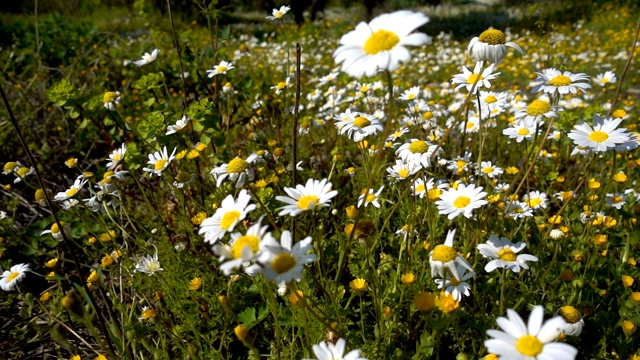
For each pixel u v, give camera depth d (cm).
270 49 139
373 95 69
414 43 19
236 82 64
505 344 18
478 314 31
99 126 53
